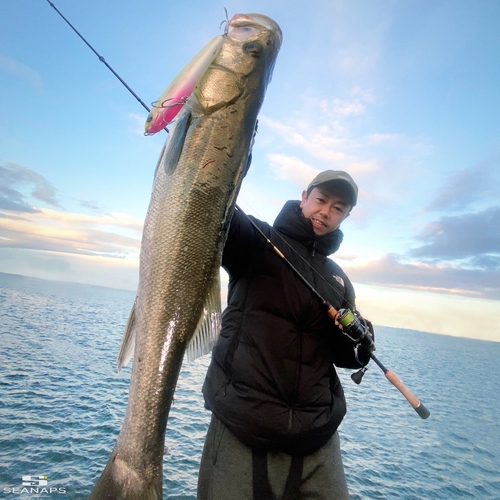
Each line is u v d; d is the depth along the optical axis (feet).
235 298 7.57
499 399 70.59
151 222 5.94
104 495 5.47
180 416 33.73
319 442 7.16
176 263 5.82
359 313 8.75
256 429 6.65
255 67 6.53
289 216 8.68
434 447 36.35
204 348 5.98
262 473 6.79
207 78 6.26
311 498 7.17
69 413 30.63
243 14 7.30
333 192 8.47
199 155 5.98
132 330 5.97
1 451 22.36
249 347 7.03
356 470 27.71
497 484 28.43
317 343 7.54
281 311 7.21
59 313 116.16
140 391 5.73
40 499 17.47
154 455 5.72
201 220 5.92
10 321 83.87
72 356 55.21
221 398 6.97
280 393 6.88
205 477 7.23
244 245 7.31
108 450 24.03
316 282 7.95
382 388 66.69
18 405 31.24
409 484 26.25
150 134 6.24
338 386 8.28
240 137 6.26
